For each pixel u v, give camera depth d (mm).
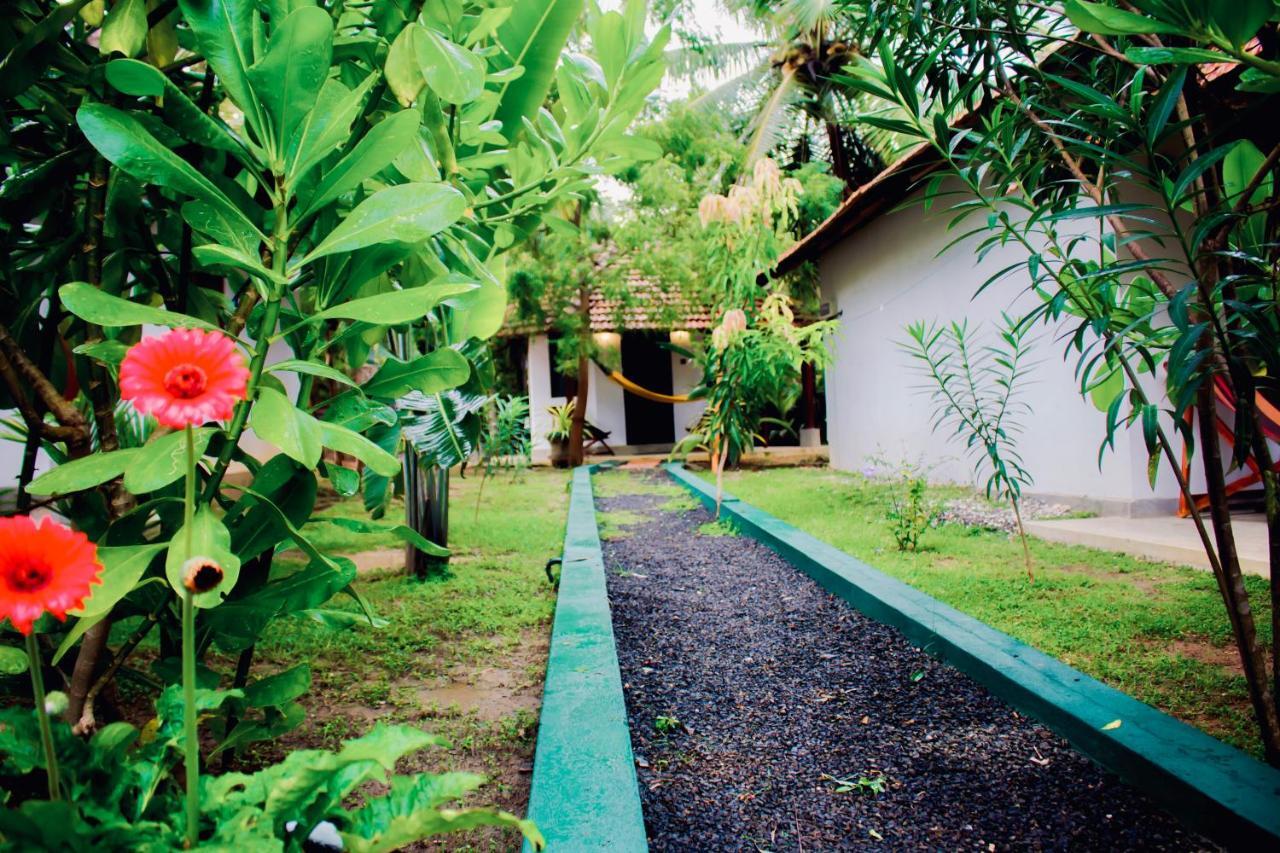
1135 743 1911
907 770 2078
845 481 8711
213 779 1003
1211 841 1660
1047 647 2787
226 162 1606
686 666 2992
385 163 1179
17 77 1276
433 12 1444
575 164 1939
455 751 2182
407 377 1489
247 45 1183
